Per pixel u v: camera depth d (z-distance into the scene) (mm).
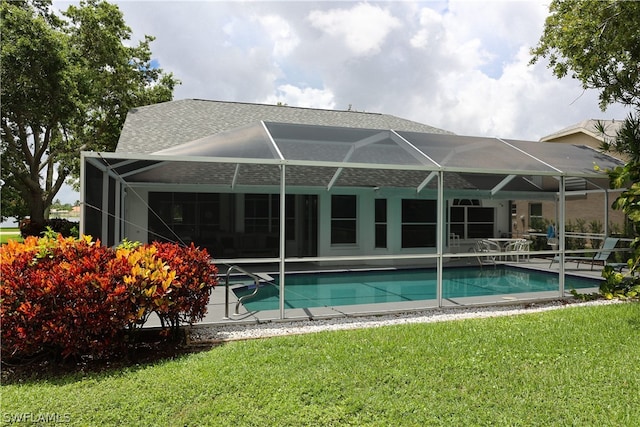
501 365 5441
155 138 15094
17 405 4281
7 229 55281
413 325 7461
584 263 17734
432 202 19266
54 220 26219
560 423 4090
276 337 6801
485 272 16297
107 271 5844
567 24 12453
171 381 4836
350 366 5332
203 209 17953
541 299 10070
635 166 8578
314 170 14078
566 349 6051
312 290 12492
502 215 21781
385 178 15453
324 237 17406
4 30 18719
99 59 26484
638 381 4969
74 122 25203
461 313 9008
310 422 4031
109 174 9391
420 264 18047
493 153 11367
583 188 15875
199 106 19531
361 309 9164
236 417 4090
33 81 19562
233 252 18250
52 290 5414
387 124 20953
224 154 9039
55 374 5461
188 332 7289
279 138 10047
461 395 4613
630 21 10867
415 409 4305
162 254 6547
